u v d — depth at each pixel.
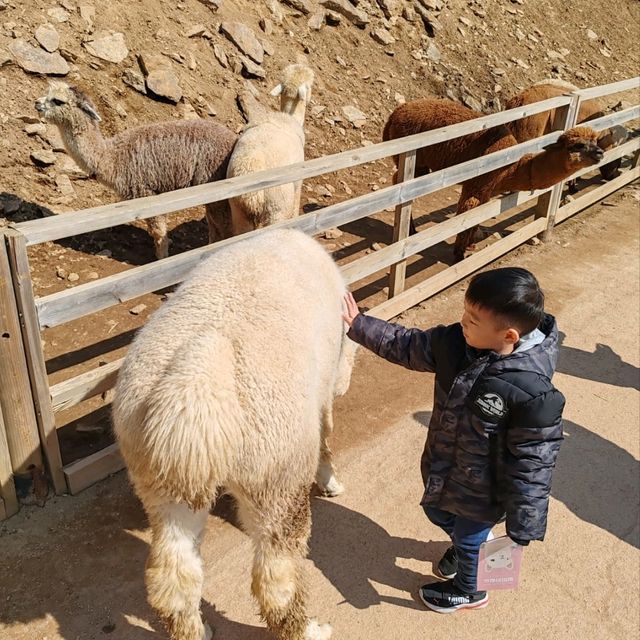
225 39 8.62
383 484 3.80
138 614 2.93
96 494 3.52
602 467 4.05
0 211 5.81
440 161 6.84
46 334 4.96
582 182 9.18
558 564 3.35
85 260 5.84
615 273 6.58
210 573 3.14
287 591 2.38
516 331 2.33
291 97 7.05
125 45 7.57
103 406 4.25
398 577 3.22
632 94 12.29
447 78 10.62
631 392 4.80
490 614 3.06
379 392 4.62
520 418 2.37
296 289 2.55
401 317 5.54
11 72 6.64
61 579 3.05
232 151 5.91
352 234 7.10
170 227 6.68
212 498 2.16
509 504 2.45
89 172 5.94
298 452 2.27
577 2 14.34
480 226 7.61
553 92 7.31
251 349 2.19
